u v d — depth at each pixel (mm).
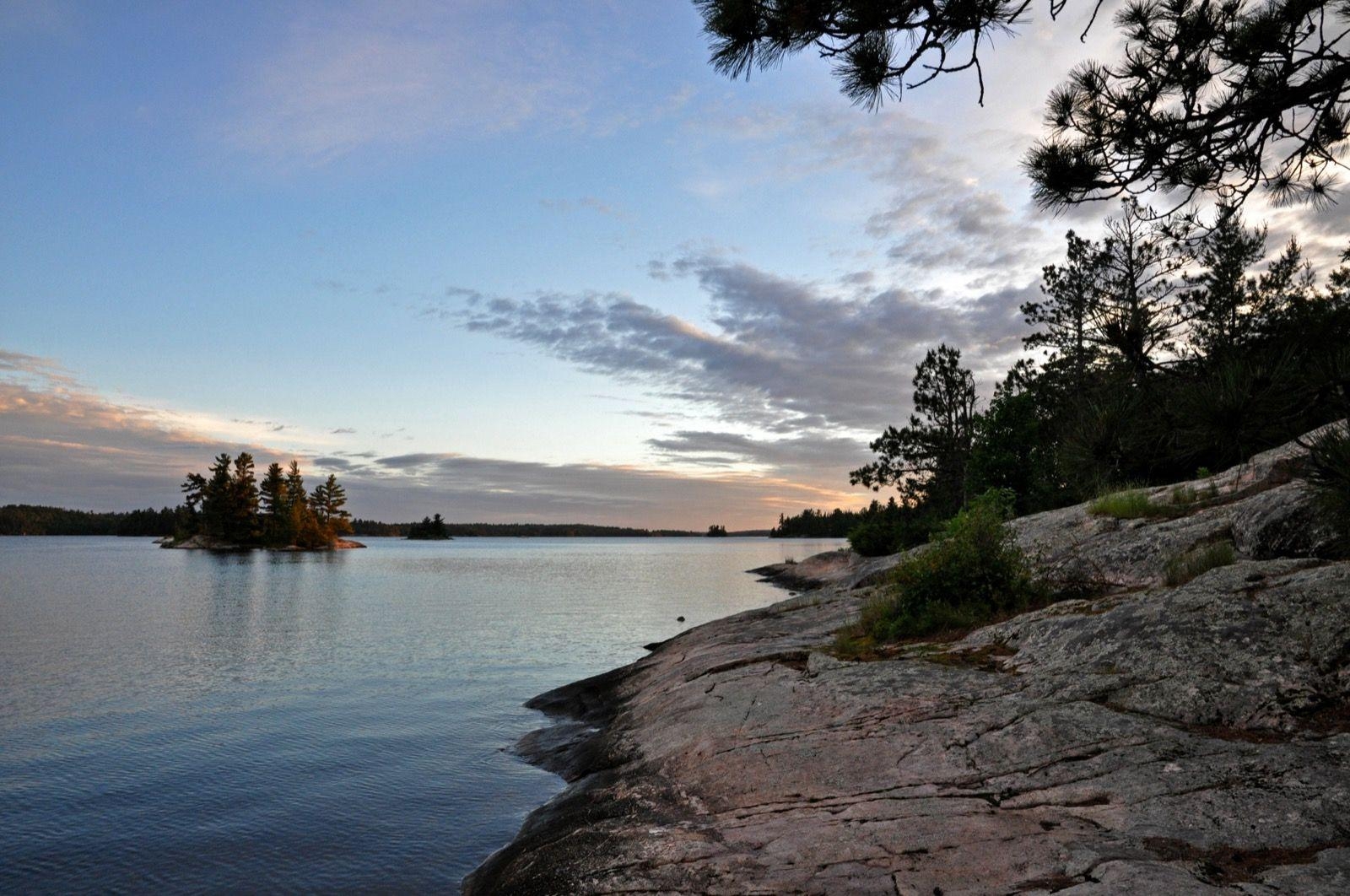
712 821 6352
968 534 12930
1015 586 12109
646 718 10523
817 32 5293
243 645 25562
